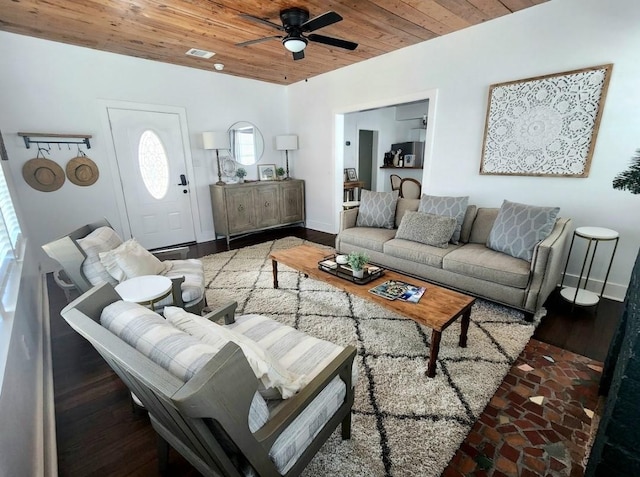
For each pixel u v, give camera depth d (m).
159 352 0.83
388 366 1.90
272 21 2.87
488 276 2.46
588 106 2.54
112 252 2.07
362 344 2.12
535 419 1.51
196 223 4.88
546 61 2.71
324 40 2.70
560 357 1.97
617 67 2.39
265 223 5.23
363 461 1.31
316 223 5.64
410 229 3.10
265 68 4.46
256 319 1.64
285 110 5.64
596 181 2.62
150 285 1.79
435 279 2.84
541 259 2.21
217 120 4.84
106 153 3.92
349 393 1.29
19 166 3.37
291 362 1.29
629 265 2.59
